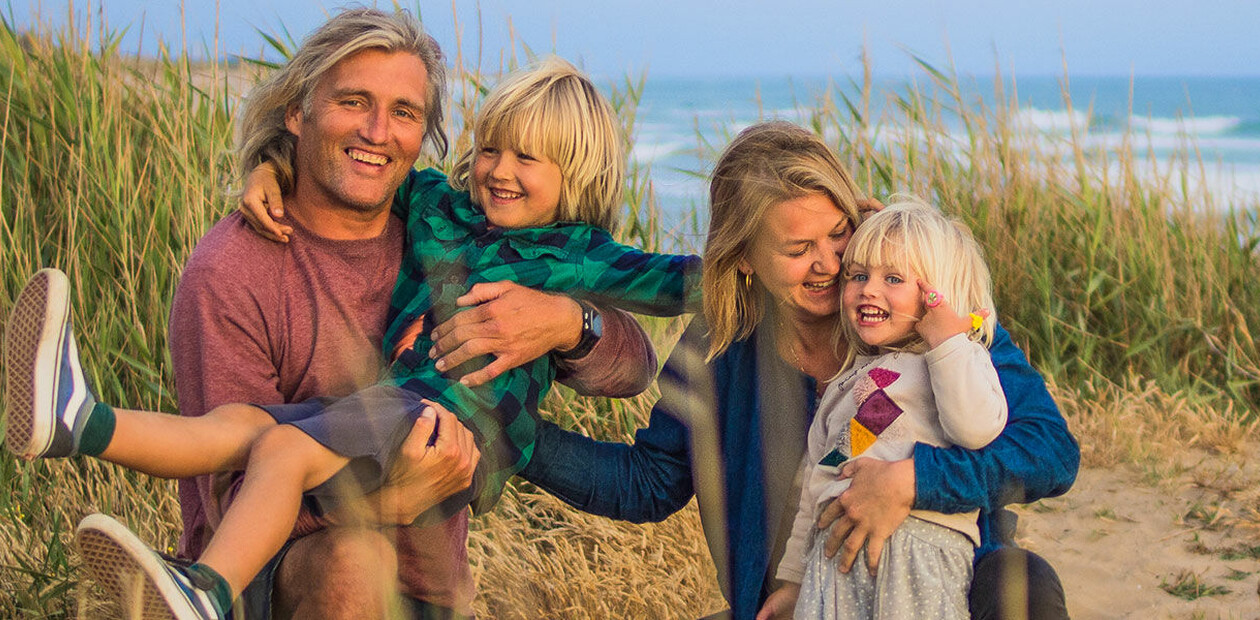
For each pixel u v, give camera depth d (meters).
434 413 2.18
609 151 2.65
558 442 2.56
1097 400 4.07
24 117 3.89
